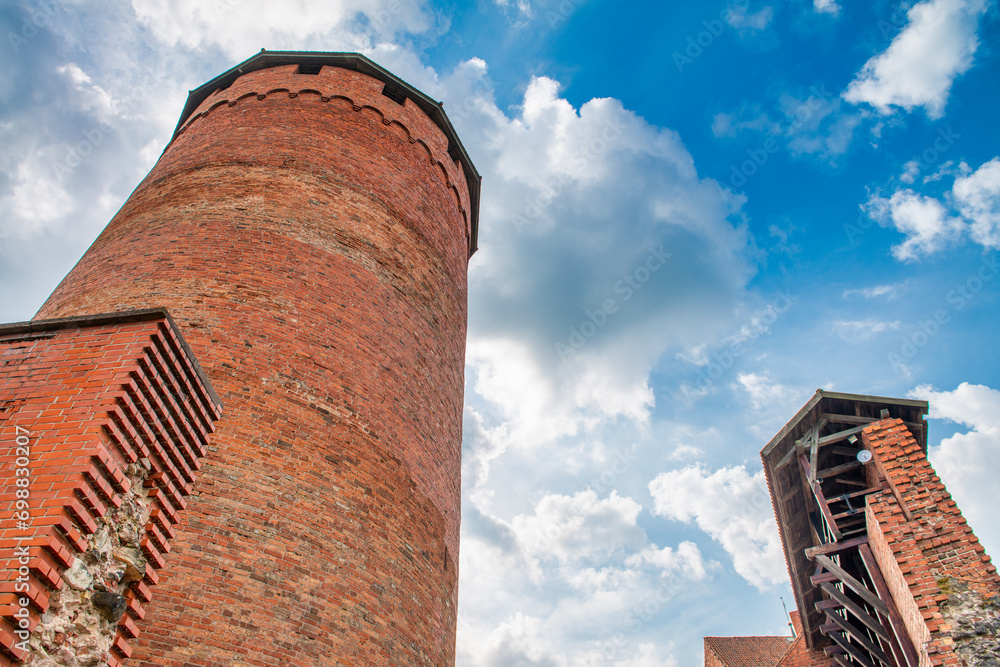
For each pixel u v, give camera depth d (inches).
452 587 475.8
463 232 744.3
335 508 393.4
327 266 511.5
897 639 553.9
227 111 671.8
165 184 577.3
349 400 448.8
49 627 192.2
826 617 762.2
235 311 448.1
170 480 253.6
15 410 227.0
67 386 234.4
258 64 731.4
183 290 454.3
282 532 363.3
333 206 561.9
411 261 592.1
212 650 311.0
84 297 474.9
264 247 498.9
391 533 418.0
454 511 519.5
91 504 211.9
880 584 576.7
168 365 258.7
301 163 587.2
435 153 725.3
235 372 414.6
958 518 510.3
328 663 339.3
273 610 336.2
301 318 466.0
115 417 227.9
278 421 405.4
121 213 579.8
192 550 334.6
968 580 480.7
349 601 366.9
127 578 233.3
